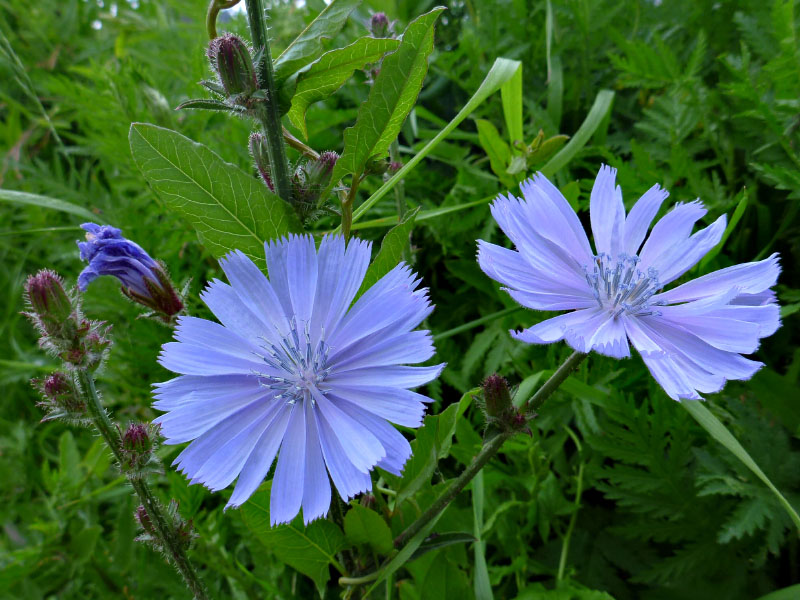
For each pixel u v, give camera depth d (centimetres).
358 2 9
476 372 15
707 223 14
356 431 8
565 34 19
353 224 13
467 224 16
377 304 8
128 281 9
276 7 22
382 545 9
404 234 9
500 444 9
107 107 19
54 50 26
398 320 8
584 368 13
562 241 9
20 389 20
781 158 14
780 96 13
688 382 8
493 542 13
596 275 9
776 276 8
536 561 13
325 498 7
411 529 10
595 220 9
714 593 12
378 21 12
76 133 26
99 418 9
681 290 9
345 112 18
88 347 8
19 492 18
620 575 13
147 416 18
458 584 11
